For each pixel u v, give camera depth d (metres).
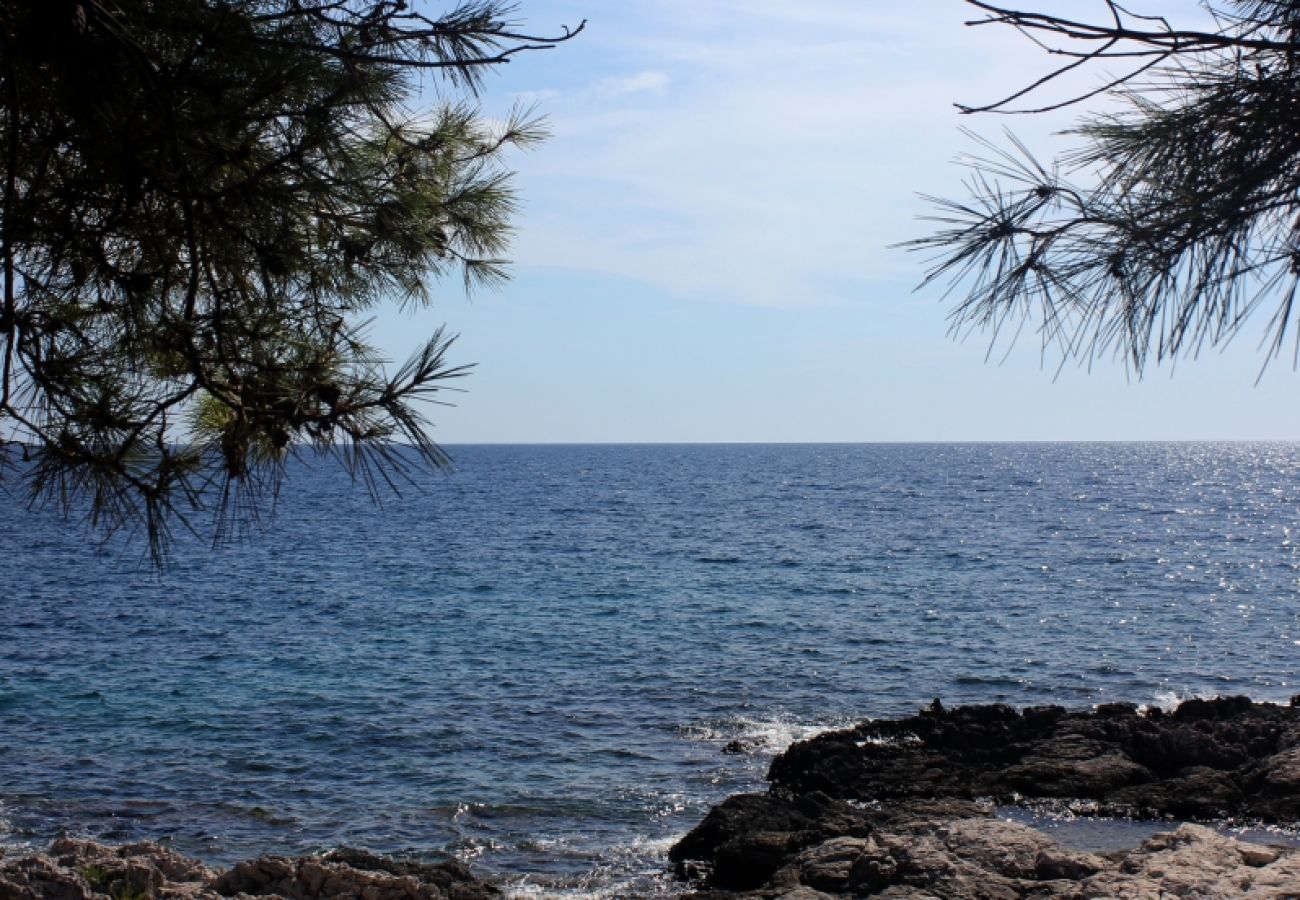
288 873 10.31
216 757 20.19
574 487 130.12
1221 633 33.12
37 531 76.00
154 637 33.06
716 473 169.38
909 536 66.75
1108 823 14.73
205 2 3.75
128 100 3.79
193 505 3.88
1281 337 2.61
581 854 15.26
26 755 20.08
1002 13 2.69
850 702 24.36
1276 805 14.70
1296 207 2.65
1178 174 2.72
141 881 9.45
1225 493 114.38
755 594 42.00
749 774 19.03
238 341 3.98
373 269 4.52
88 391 3.79
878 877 10.56
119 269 4.10
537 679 26.88
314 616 37.28
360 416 3.80
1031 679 26.67
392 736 21.66
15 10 3.48
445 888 12.35
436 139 4.80
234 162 3.91
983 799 15.87
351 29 4.03
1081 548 59.53
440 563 53.97
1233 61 2.75
